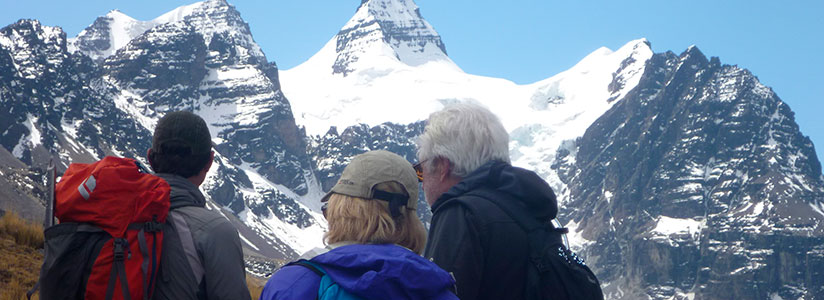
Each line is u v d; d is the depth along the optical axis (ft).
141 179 21.13
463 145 24.02
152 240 20.57
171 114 23.17
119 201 20.36
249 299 21.65
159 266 20.85
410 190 19.26
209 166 23.82
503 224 22.45
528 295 22.38
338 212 18.76
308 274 16.99
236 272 21.47
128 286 19.90
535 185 23.29
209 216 21.80
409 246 19.38
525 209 23.08
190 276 20.95
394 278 16.35
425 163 24.75
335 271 16.90
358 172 18.98
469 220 22.54
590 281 22.88
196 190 22.65
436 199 24.82
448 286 17.47
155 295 20.84
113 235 20.12
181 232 21.17
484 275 22.52
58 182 20.88
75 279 19.90
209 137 23.66
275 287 16.97
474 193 23.20
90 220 20.07
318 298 16.65
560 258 22.63
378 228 18.56
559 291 22.29
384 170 18.98
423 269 16.87
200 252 21.16
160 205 20.94
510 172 23.48
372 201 18.78
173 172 22.85
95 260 19.90
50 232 20.25
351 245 17.88
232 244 21.76
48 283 19.98
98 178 20.48
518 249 22.43
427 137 24.68
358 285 16.24
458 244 22.30
